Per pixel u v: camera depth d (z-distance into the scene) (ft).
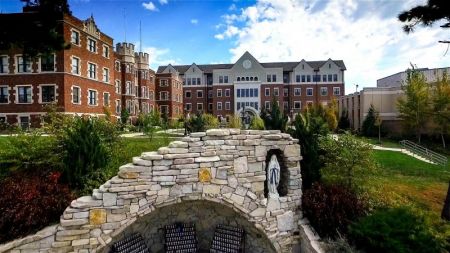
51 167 30.48
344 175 34.71
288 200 30.37
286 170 31.04
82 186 27.94
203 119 80.28
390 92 118.93
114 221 24.62
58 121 36.94
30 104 90.33
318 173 33.91
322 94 199.00
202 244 32.24
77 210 23.88
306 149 34.01
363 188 35.06
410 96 96.43
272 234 29.07
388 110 118.83
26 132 35.37
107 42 114.52
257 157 29.25
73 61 94.02
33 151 30.66
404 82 116.67
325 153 37.91
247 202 28.53
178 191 26.43
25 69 90.58
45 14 36.99
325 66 199.11
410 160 63.87
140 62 158.92
